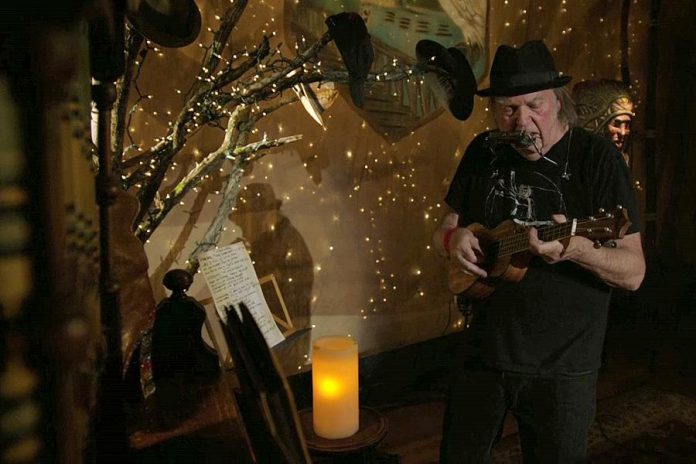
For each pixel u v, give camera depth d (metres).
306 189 2.74
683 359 3.56
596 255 1.57
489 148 1.86
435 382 3.29
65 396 0.54
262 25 2.47
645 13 4.00
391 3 2.75
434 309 3.29
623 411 2.99
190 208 2.42
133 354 1.15
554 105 1.73
